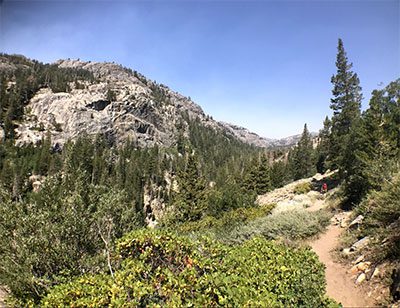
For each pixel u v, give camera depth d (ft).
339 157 89.86
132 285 14.46
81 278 16.87
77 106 454.40
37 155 303.48
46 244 22.04
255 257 18.74
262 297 13.73
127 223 28.45
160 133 565.12
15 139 364.17
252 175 131.95
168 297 14.21
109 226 25.31
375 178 48.29
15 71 556.51
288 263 18.51
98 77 647.15
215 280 14.38
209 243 19.94
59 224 23.56
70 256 22.84
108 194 27.84
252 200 80.23
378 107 59.72
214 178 335.26
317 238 42.68
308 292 16.65
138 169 313.73
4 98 430.20
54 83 527.81
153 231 19.88
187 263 17.51
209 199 95.35
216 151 544.21
